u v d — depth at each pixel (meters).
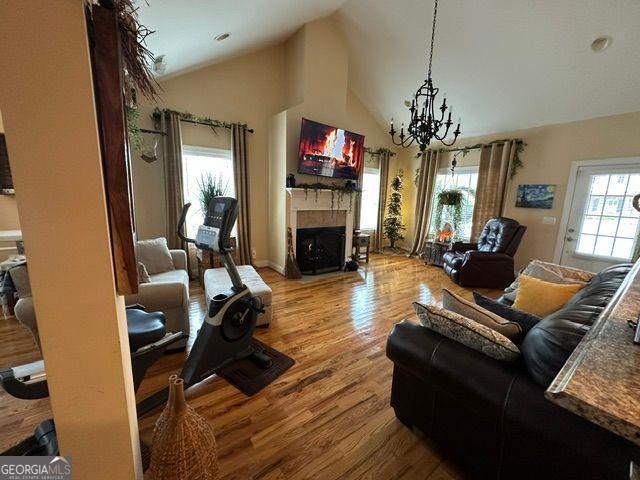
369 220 6.12
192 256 3.86
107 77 0.62
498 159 4.54
